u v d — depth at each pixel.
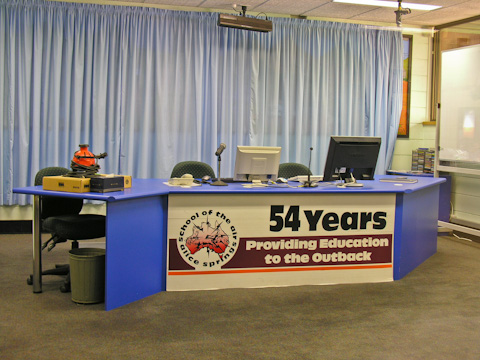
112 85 5.59
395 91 6.54
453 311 3.32
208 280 3.61
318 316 3.17
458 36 6.46
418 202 4.41
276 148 4.00
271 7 5.82
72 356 2.51
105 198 3.03
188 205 3.53
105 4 5.54
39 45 5.32
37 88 5.33
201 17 5.79
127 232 3.22
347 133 6.43
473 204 5.92
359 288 3.77
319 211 3.76
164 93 5.73
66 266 3.85
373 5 5.68
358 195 3.83
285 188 3.78
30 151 5.43
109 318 3.03
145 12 5.63
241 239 3.64
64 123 5.46
